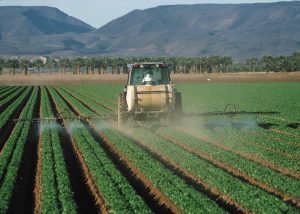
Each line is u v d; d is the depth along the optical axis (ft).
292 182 73.36
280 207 60.54
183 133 120.37
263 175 77.46
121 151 100.27
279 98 256.11
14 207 69.51
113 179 76.54
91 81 490.49
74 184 80.02
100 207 67.46
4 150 101.45
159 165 84.38
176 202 64.90
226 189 69.21
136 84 121.90
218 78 503.61
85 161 91.09
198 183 77.30
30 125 144.87
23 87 391.45
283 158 91.09
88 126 145.48
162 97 119.44
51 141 113.60
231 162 87.35
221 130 129.39
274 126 139.23
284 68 640.17
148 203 69.92
